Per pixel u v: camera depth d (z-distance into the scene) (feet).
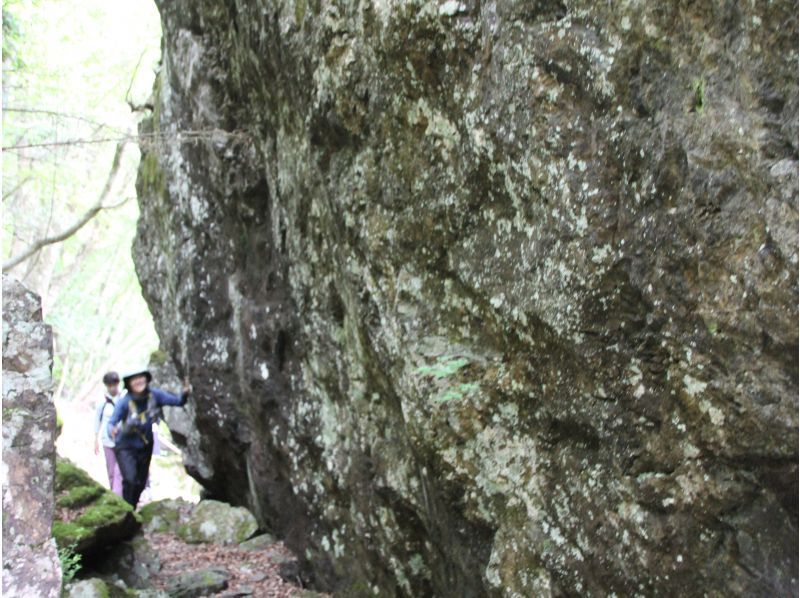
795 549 8.77
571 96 10.79
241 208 21.72
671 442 9.92
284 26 16.42
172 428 29.99
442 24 12.34
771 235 8.66
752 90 8.88
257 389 21.57
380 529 16.80
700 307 9.43
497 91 11.62
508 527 12.14
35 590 10.78
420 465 14.32
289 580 20.98
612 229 10.39
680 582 9.80
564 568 11.25
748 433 8.99
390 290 14.28
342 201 15.31
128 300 70.85
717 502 9.41
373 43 13.70
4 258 40.16
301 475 20.44
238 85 21.08
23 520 10.93
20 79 35.81
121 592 17.79
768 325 8.71
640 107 10.09
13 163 39.09
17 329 11.48
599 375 10.71
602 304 10.54
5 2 33.35
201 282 24.79
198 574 20.45
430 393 13.08
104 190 35.32
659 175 9.83
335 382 18.19
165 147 26.30
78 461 49.75
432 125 13.05
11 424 11.08
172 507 25.81
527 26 11.18
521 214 11.69
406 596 16.39
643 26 9.96
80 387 69.87
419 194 13.47
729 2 9.12
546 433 11.73
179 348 27.76
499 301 12.12
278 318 20.52
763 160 8.77
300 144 17.52
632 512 10.36
